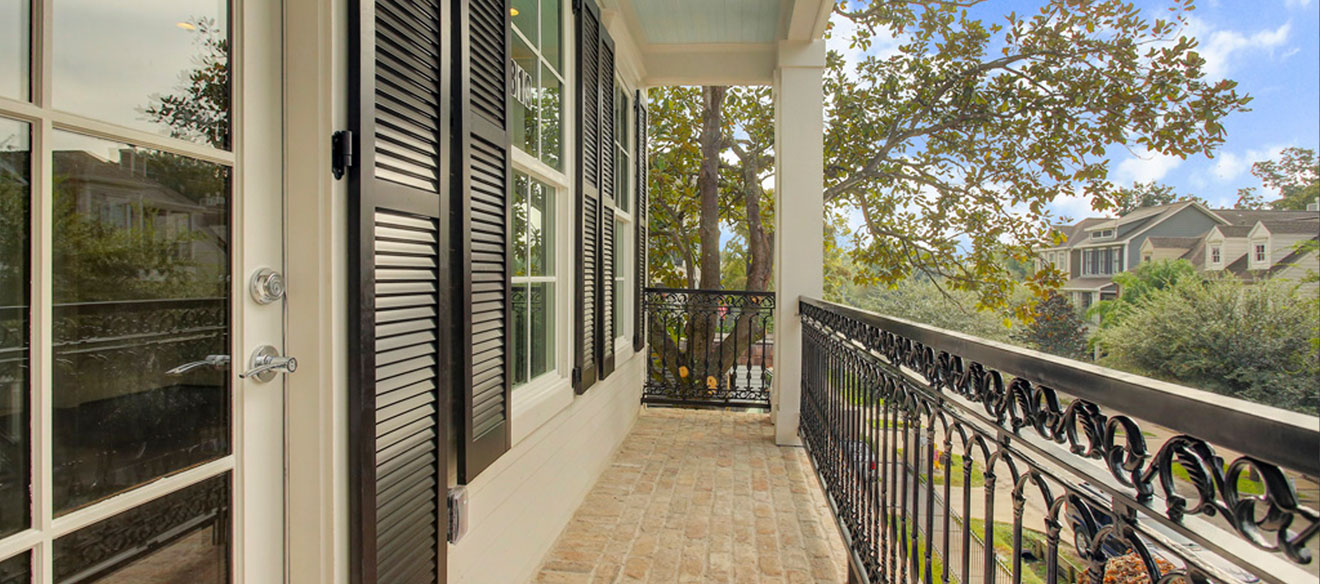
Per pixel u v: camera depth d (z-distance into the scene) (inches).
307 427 44.1
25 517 28.5
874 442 77.3
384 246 49.3
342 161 44.7
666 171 312.2
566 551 100.6
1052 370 31.8
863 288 357.4
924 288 321.4
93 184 31.5
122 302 33.1
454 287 62.4
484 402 69.7
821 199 164.6
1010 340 299.3
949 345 48.9
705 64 181.8
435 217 57.4
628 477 139.0
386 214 49.6
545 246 103.7
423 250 55.4
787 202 165.5
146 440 34.5
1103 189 280.1
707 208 294.7
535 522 93.4
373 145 46.8
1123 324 237.5
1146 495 24.1
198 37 37.6
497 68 74.1
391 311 50.3
